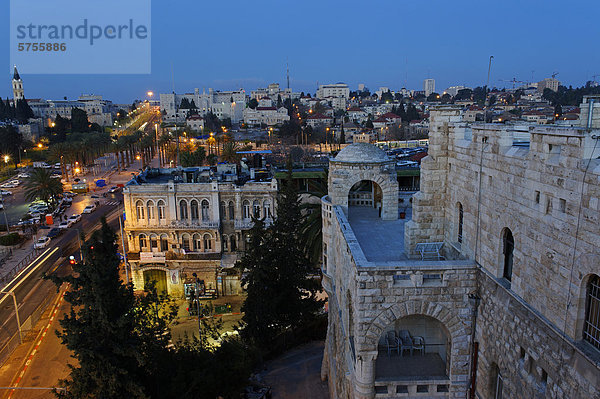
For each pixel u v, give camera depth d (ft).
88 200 386.73
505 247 58.80
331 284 117.70
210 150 535.19
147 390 104.83
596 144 40.40
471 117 148.46
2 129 531.91
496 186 59.31
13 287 214.90
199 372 107.45
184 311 196.65
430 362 77.05
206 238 210.38
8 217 334.65
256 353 142.82
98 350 95.40
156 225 208.13
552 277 46.11
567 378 43.91
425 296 67.05
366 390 69.77
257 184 207.62
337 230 102.32
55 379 145.89
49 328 177.99
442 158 79.97
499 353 59.26
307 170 241.14
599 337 40.42
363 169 109.70
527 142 66.18
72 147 473.67
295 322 156.46
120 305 98.94
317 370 141.90
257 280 149.38
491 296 61.57
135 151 627.05
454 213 76.74
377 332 67.87
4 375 147.33
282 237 157.07
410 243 82.07
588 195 40.01
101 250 97.96
